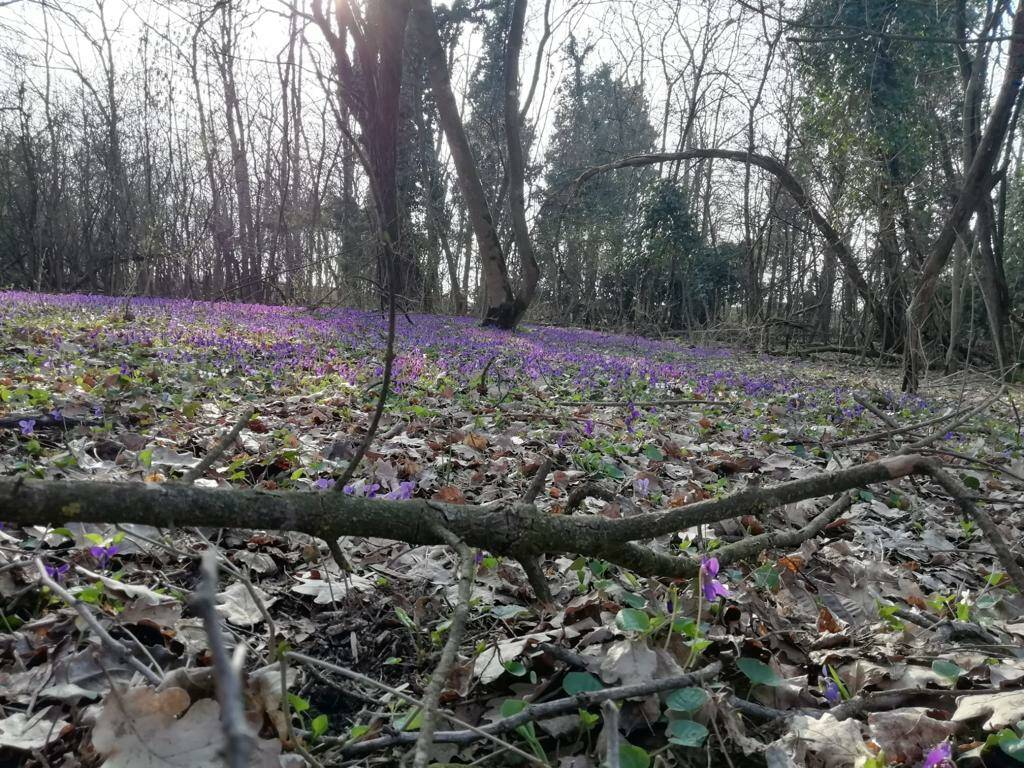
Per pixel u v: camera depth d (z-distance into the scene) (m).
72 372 5.69
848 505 3.01
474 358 9.79
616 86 32.00
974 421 8.02
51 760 1.62
